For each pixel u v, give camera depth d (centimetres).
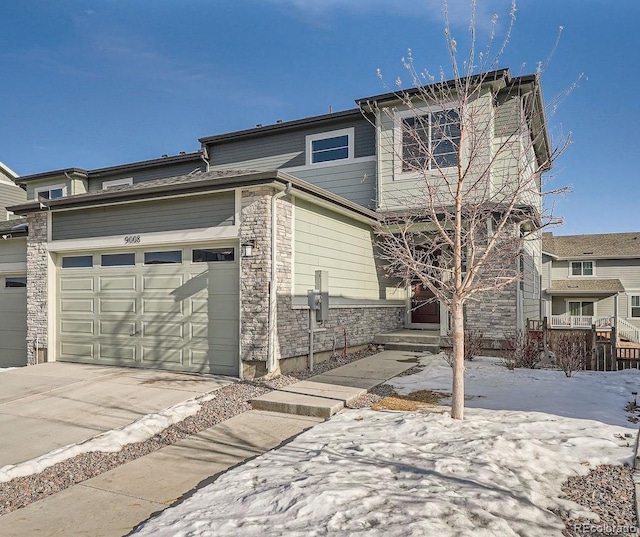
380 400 735
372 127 1450
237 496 399
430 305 1422
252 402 715
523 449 499
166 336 948
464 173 621
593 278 2802
